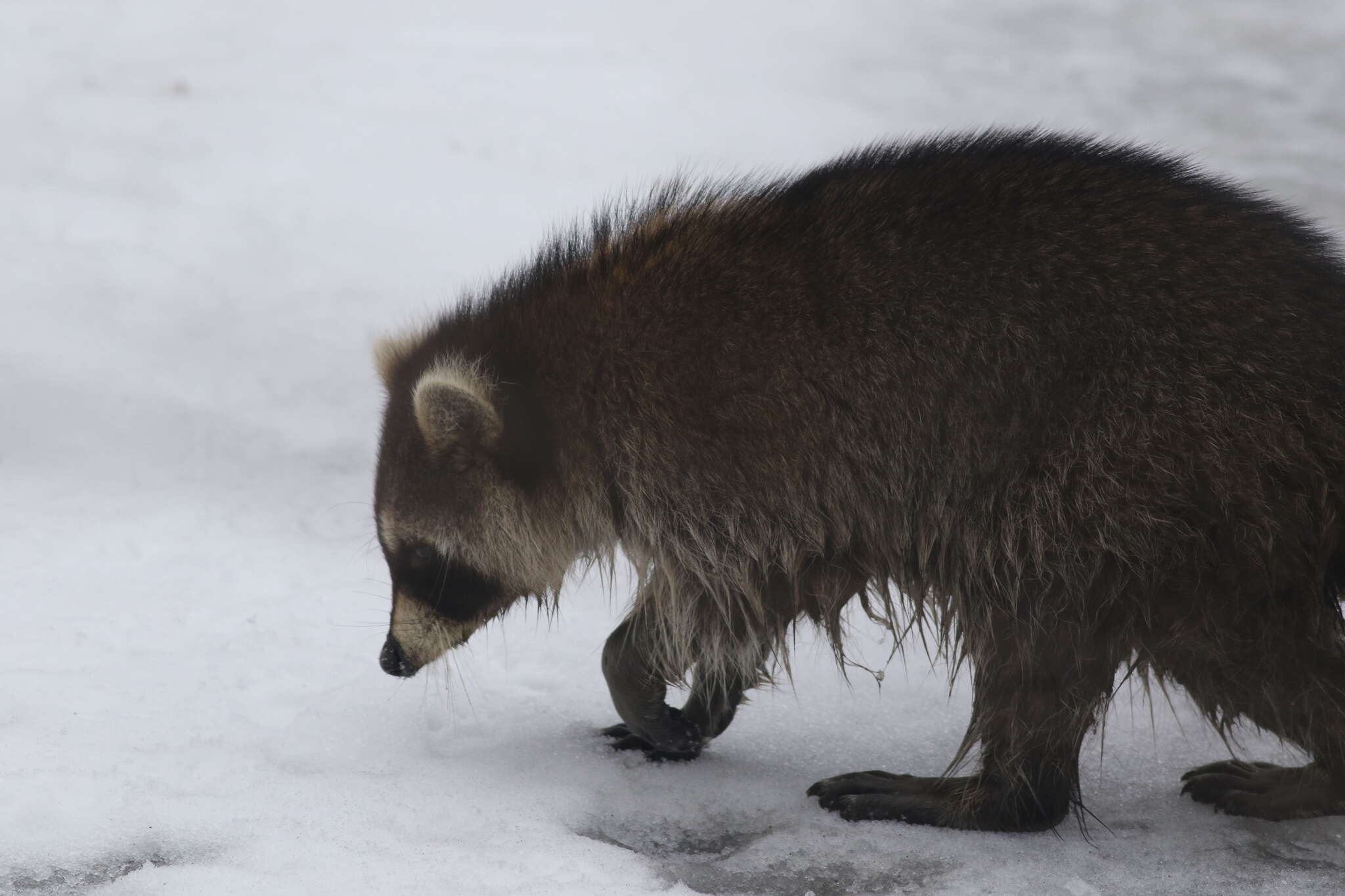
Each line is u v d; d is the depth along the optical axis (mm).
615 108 27812
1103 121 28625
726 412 7195
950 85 31500
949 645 8461
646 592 7824
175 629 9680
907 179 7320
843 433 7070
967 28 37406
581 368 7559
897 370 6988
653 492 7398
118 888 6215
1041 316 6824
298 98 27609
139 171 22781
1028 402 6789
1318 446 6461
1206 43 36094
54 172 22469
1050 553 6754
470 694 9039
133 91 27625
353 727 8320
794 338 7129
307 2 36469
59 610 9859
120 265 18578
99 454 13531
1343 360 6594
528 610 10773
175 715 8180
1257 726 7023
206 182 22422
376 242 20078
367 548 11914
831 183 7500
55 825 6723
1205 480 6477
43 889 6258
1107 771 8219
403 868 6492
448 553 7961
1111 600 6727
